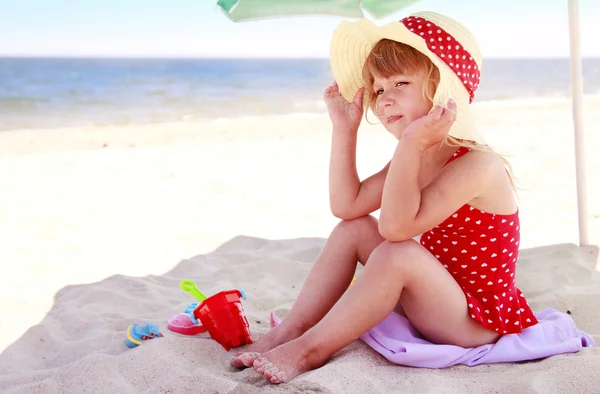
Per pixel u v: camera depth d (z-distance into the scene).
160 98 22.00
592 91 22.33
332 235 2.29
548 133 8.47
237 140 8.84
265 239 4.00
